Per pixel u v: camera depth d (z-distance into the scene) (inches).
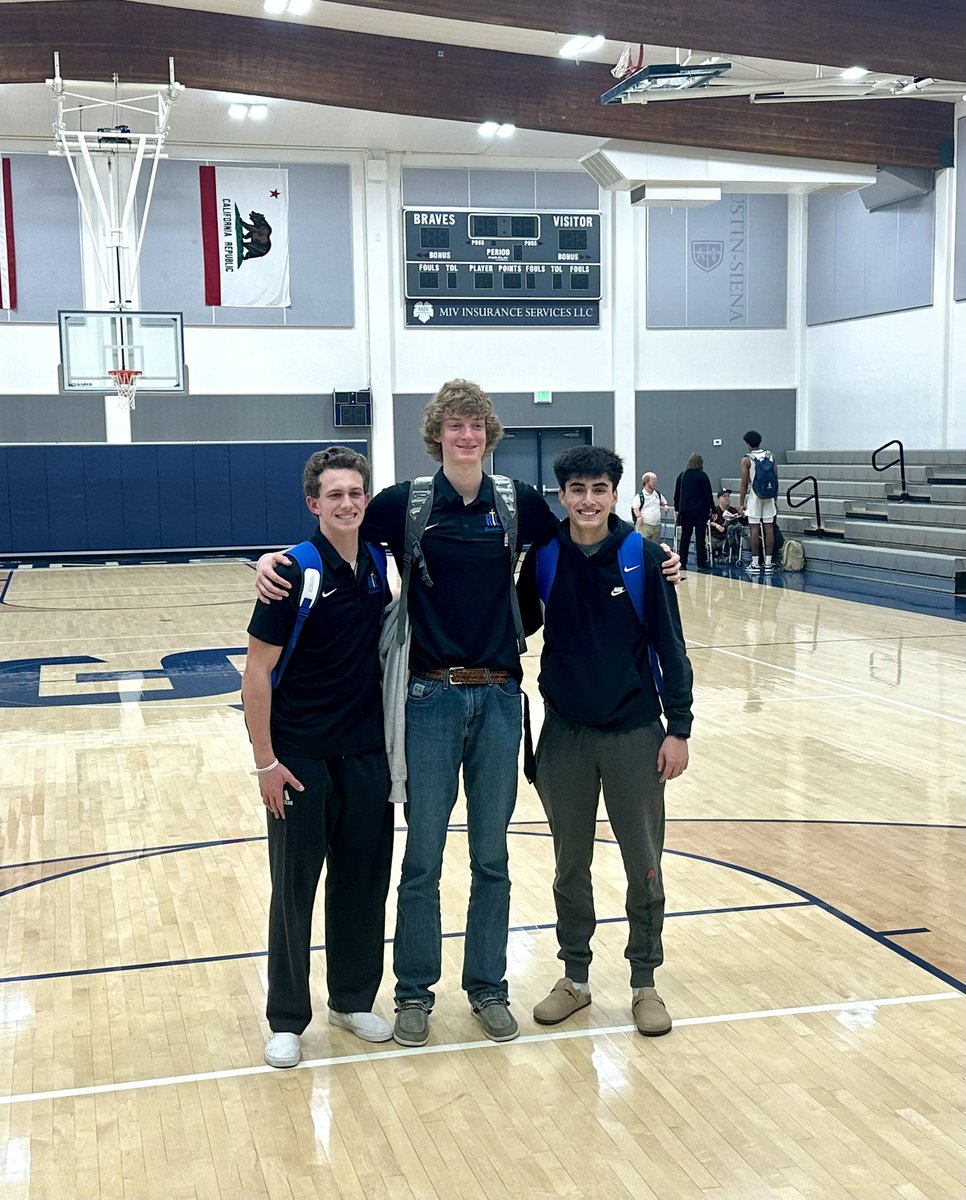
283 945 111.0
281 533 714.2
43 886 163.6
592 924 121.3
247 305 697.6
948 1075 107.4
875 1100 103.1
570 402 743.7
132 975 133.1
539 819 194.4
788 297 754.2
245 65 505.0
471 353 730.8
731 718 265.0
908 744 239.3
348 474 106.1
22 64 496.7
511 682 114.7
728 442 757.3
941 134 581.9
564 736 117.0
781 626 396.5
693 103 526.0
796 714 268.2
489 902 116.3
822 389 737.6
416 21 486.9
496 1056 112.2
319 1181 92.0
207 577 589.9
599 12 382.6
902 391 657.6
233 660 350.6
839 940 139.9
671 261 741.9
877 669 319.6
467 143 689.0
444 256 716.7
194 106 606.9
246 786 215.5
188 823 193.3
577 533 115.0
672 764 114.6
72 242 670.5
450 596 111.0
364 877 114.4
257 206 692.1
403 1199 89.5
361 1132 99.0
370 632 110.6
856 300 695.1
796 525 630.5
